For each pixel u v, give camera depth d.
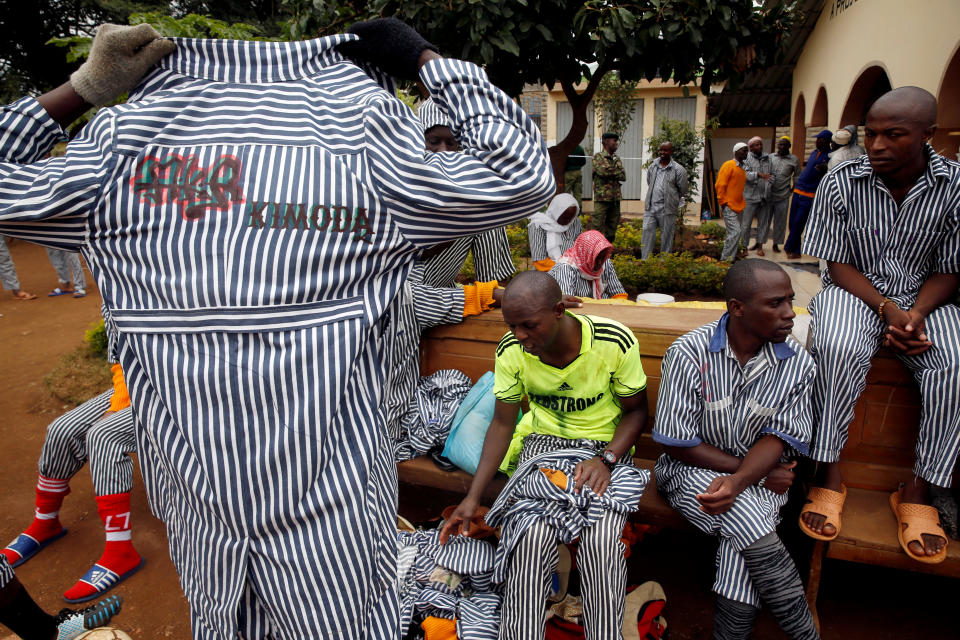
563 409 2.38
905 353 2.24
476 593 2.36
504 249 3.38
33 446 4.18
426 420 2.86
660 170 8.54
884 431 2.41
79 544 3.19
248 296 1.17
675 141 10.88
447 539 2.31
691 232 11.63
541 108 15.27
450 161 1.31
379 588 1.39
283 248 1.18
